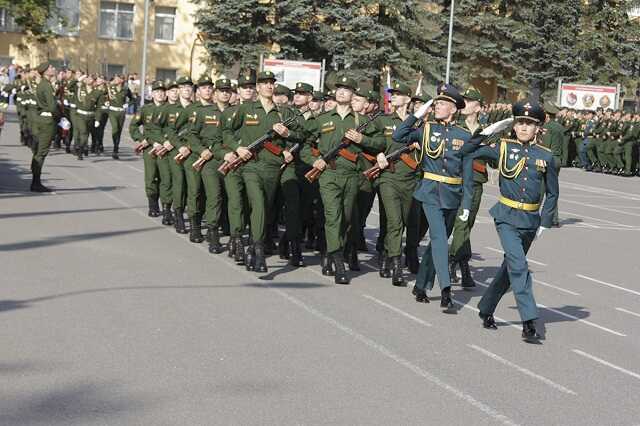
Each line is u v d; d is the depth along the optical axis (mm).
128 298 10070
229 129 12328
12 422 6238
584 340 9664
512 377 8062
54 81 29453
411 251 12859
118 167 25609
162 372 7531
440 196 10547
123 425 6297
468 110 12219
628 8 54281
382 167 11773
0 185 19781
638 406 7469
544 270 14086
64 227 14703
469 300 11383
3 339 8234
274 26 46875
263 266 12133
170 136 14797
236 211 12609
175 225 15133
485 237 17141
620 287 13023
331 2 47969
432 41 50500
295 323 9453
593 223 20969
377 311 10297
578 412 7207
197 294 10500
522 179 9523
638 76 55562
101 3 62438
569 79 52969
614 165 38500
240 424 6438
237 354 8172
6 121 43875
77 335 8477
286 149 12438
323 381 7547
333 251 11812
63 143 34094
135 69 63281
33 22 46906
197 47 63625
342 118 12062
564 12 52781
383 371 7949
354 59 47281
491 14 52000
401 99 12266
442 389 7551
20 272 11117
